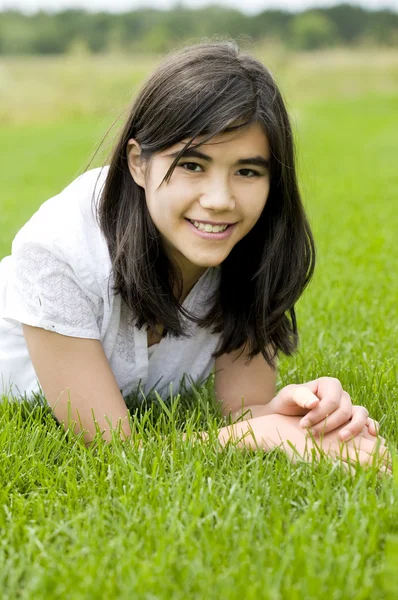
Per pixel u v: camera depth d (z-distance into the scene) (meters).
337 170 10.98
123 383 2.43
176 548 1.59
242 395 2.52
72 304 2.17
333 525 1.67
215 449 2.07
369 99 28.39
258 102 1.97
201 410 2.42
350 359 2.93
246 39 2.40
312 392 2.16
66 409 2.22
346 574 1.51
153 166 2.04
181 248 2.07
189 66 2.00
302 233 2.27
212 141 1.94
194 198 2.00
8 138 19.64
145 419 2.19
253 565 1.52
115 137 2.21
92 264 2.17
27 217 7.23
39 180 10.88
